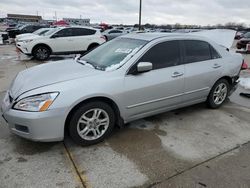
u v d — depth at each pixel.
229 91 4.96
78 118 3.18
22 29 23.42
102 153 3.19
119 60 3.66
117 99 3.37
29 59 11.95
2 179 2.66
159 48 3.81
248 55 14.23
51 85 3.08
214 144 3.47
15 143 3.38
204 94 4.49
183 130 3.88
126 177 2.73
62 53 12.09
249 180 2.72
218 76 4.54
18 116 2.94
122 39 4.32
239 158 3.14
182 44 4.09
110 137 3.61
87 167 2.90
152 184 2.63
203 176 2.77
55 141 3.13
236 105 5.11
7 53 14.19
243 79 7.14
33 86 3.11
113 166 2.92
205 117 4.41
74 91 3.05
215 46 4.61
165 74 3.79
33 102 2.94
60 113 2.98
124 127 3.94
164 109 4.01
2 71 8.54
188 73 4.07
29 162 2.97
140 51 3.65
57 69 3.66
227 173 2.83
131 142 3.47
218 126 4.06
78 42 12.25
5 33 22.88
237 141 3.58
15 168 2.85
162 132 3.80
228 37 5.68
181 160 3.06
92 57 4.16
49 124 2.96
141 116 3.78
